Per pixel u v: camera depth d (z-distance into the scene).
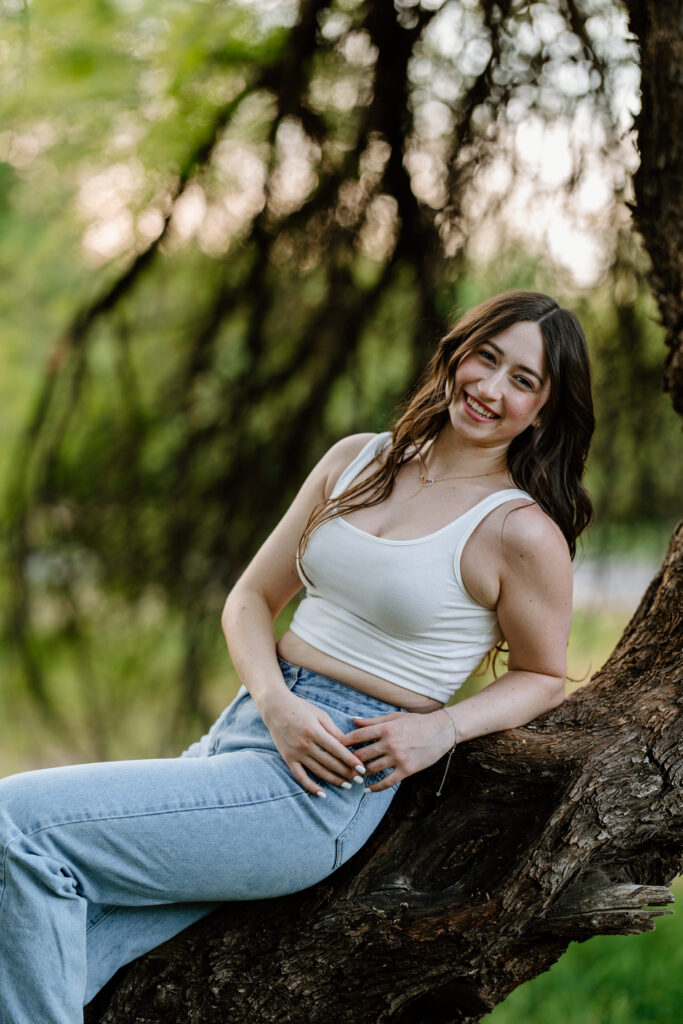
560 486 1.83
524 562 1.71
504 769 1.78
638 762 1.72
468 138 3.20
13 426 3.98
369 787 1.68
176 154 3.42
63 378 3.70
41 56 3.27
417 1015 1.82
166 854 1.61
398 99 3.26
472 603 1.76
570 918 1.65
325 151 3.38
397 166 3.32
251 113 3.39
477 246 3.37
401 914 1.70
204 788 1.64
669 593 1.94
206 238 3.56
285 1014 1.73
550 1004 3.52
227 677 3.88
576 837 1.67
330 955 1.70
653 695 1.82
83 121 3.40
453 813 1.80
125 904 1.66
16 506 3.78
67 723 3.95
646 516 3.64
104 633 3.88
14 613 3.81
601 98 3.09
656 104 2.19
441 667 1.78
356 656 1.76
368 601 1.74
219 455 3.73
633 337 3.45
